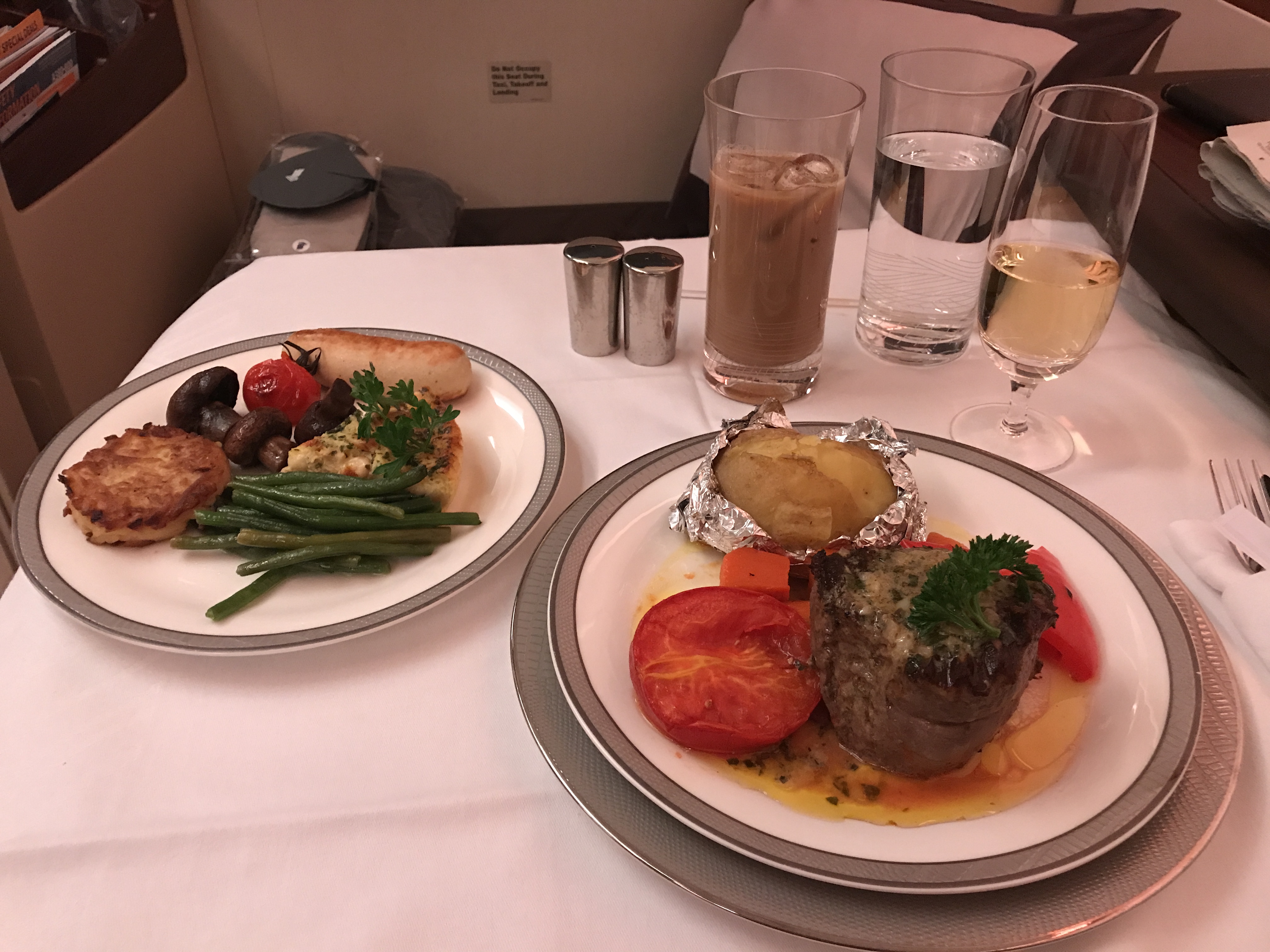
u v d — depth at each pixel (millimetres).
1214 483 965
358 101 2512
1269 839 628
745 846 581
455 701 743
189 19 2303
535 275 1396
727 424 904
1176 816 621
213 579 849
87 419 1025
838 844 599
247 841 631
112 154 1975
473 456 1013
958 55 1210
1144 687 706
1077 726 692
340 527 869
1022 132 927
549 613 757
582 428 1065
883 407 1105
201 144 2396
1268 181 1037
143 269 2127
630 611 794
